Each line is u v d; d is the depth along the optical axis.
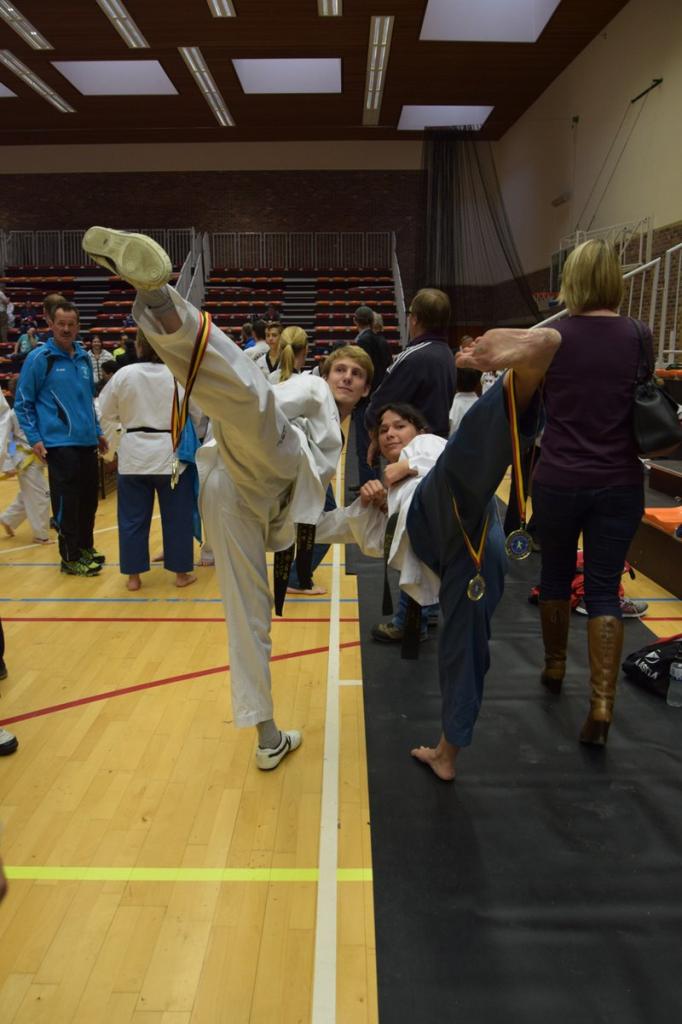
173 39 12.46
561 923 1.84
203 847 2.15
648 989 1.65
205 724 2.89
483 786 2.42
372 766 2.54
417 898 1.93
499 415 1.84
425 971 1.70
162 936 1.82
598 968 1.71
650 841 2.15
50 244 18.86
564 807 2.31
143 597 4.43
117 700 3.10
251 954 1.77
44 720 2.93
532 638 3.61
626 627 3.76
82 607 4.25
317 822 2.26
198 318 1.63
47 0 11.08
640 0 10.98
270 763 2.54
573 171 13.96
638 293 11.16
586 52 13.12
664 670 3.02
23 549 5.54
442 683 2.34
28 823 2.27
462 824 2.23
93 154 18.66
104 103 15.71
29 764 2.61
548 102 15.20
